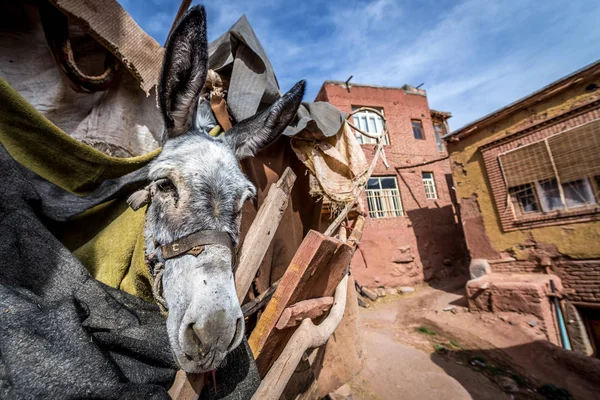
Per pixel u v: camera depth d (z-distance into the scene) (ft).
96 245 5.81
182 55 4.77
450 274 38.78
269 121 6.67
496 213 26.43
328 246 5.41
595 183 20.54
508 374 15.84
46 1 6.36
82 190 6.53
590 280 20.21
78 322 3.40
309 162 9.63
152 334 4.31
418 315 25.45
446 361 16.49
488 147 26.89
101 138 7.90
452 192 45.78
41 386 2.65
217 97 8.51
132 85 8.75
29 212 4.49
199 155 4.78
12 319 2.96
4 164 4.57
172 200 4.44
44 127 5.76
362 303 29.96
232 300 3.84
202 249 4.04
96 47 7.76
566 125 21.77
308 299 6.15
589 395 14.33
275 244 9.01
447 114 52.60
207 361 3.63
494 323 21.58
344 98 41.52
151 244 4.84
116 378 3.12
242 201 4.89
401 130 43.55
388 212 39.29
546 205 23.17
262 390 4.19
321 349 11.12
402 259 36.65
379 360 15.55
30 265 4.02
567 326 20.68
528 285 21.27
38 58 7.19
